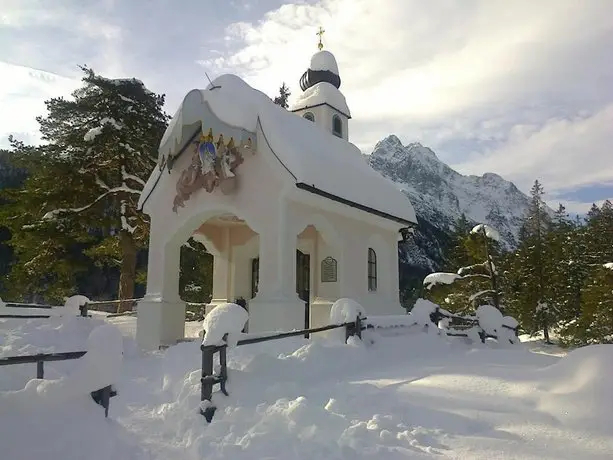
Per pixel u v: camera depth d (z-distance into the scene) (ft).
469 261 124.06
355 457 15.87
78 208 79.71
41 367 22.86
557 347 102.83
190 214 49.42
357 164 61.57
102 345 17.25
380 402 20.66
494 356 31.96
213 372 22.13
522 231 236.84
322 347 28.55
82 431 16.20
